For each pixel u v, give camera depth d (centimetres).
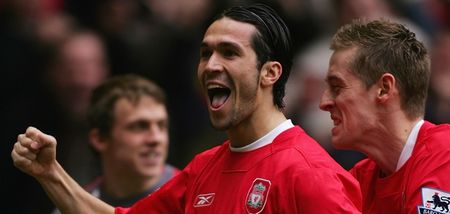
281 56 1412
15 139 2656
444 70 2689
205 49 1405
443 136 1473
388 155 1496
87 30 2867
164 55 2845
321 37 2795
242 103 1391
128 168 1905
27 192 2627
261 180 1376
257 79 1394
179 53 2850
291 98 2656
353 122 1491
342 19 2770
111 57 2803
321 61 2694
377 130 1490
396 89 1484
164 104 1939
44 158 1467
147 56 2830
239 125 1409
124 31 2842
